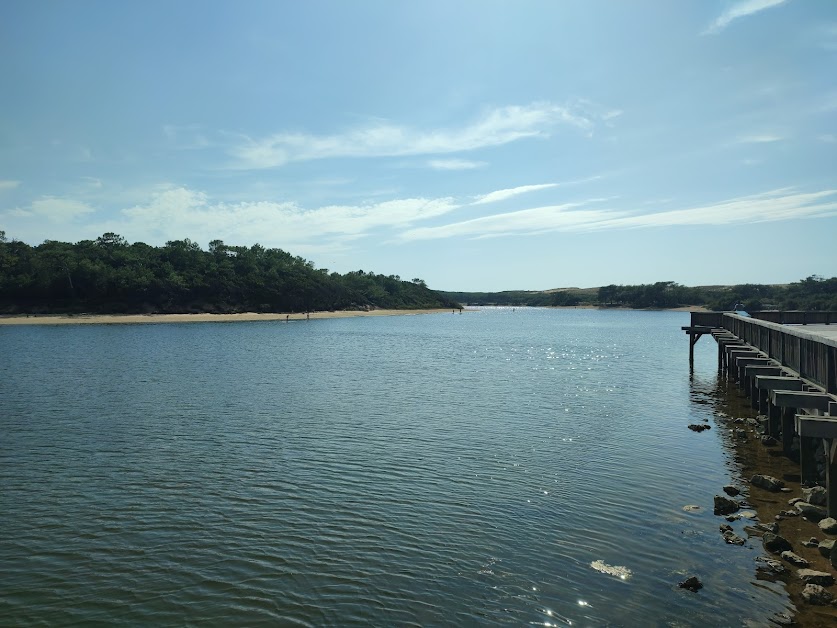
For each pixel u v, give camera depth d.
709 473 17.02
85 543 12.24
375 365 46.06
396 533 12.66
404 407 27.22
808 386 17.05
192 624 9.30
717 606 9.65
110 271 125.12
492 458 18.45
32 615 9.59
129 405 27.48
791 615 9.34
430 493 15.18
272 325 113.69
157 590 10.33
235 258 163.62
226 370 41.66
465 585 10.42
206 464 17.73
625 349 64.69
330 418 24.56
